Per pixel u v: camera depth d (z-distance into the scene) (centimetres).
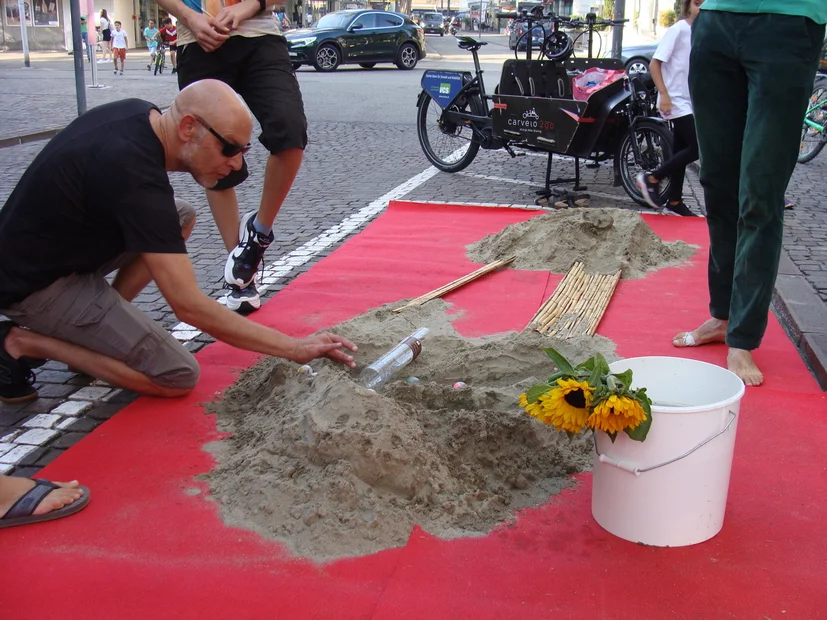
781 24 324
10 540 249
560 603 221
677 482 236
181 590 226
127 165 284
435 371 361
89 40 1703
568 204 707
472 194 771
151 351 323
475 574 232
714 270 385
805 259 552
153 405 335
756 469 287
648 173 663
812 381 358
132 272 358
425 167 918
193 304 295
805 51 325
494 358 368
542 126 718
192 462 292
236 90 443
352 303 461
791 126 328
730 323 363
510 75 791
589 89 694
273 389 328
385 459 263
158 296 478
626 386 229
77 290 313
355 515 252
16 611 219
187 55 433
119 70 2408
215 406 333
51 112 1305
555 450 295
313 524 250
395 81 1898
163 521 257
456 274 510
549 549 244
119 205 285
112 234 305
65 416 333
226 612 218
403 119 1291
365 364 368
